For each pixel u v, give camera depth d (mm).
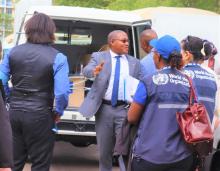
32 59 6266
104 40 10125
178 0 23625
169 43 5168
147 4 25109
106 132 7348
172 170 5066
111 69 7316
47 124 6344
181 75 5160
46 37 6355
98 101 7309
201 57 5996
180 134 5059
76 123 8969
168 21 15516
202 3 23141
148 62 7375
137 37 9289
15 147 6371
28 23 6379
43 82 6293
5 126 4207
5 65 6375
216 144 7285
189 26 15609
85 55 10125
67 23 9711
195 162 5172
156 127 5047
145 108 5125
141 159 5074
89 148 11531
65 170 9180
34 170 6402
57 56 6305
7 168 4191
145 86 5082
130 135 5410
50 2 15180
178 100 5078
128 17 9234
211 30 15742
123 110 7320
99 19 9164
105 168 7445
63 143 11977
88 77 7430
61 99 6258
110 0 27891
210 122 5355
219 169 6957
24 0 14914
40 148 6375
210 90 5781
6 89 6422
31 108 6270
